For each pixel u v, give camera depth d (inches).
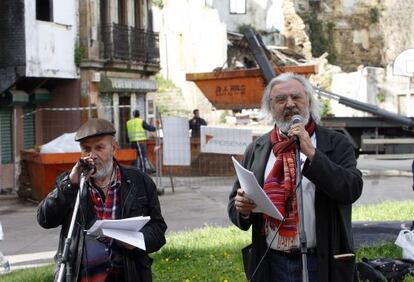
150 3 1091.3
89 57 877.2
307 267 180.2
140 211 193.6
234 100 831.7
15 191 789.2
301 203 172.1
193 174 877.2
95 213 190.4
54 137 869.8
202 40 1644.9
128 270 187.6
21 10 768.3
